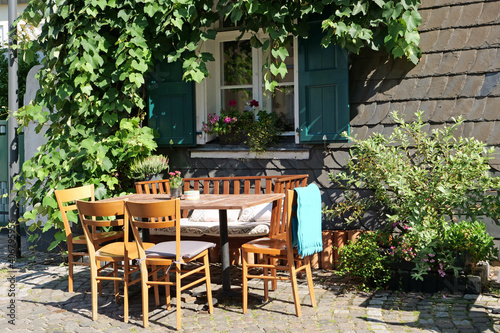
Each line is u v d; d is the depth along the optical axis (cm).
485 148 543
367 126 625
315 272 606
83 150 662
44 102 700
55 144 681
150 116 708
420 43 606
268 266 477
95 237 552
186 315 477
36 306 515
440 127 595
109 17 669
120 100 680
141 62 661
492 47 578
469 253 511
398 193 552
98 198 658
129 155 675
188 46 654
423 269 489
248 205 460
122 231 589
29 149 802
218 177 677
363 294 518
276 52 622
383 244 556
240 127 690
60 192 544
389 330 417
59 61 685
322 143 640
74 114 688
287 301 505
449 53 595
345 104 618
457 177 526
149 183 682
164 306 505
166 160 703
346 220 603
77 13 671
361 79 629
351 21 586
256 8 599
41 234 779
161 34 675
